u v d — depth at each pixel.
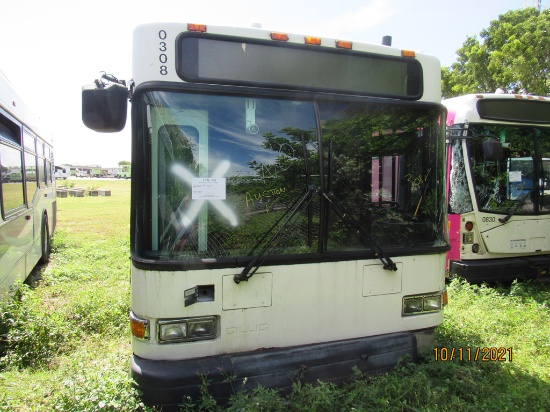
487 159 5.84
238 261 3.05
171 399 2.90
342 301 3.36
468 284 6.15
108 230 15.38
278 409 2.88
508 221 6.50
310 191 3.25
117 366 3.87
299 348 3.22
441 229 3.73
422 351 3.66
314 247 3.27
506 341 4.62
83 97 2.91
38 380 3.83
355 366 3.30
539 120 6.71
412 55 3.59
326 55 3.32
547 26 14.14
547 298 5.99
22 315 4.76
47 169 10.34
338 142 3.36
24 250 6.80
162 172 3.01
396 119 3.56
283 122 3.22
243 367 3.02
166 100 2.98
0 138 5.28
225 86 3.06
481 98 6.36
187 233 3.05
